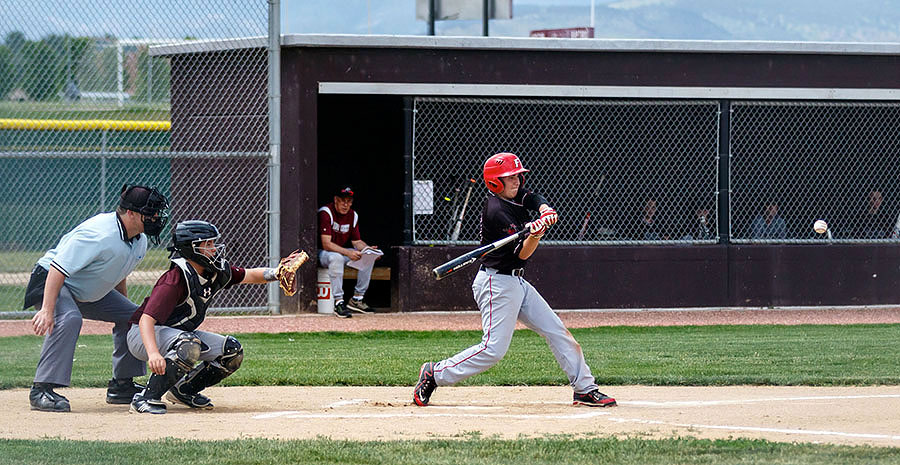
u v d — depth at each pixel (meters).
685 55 43.91
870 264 45.41
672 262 44.22
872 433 18.33
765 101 44.84
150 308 20.27
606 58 43.50
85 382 25.59
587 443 17.03
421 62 42.44
